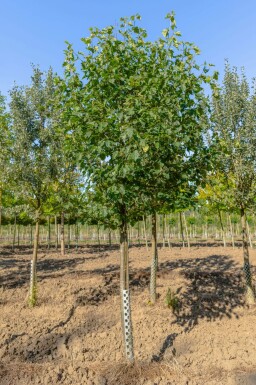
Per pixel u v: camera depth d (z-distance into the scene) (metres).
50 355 6.29
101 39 5.60
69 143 5.72
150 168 5.32
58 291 10.09
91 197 5.55
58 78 5.69
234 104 9.04
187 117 5.30
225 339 6.79
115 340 6.86
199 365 5.82
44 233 42.25
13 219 25.75
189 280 11.00
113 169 4.94
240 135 8.84
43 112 9.23
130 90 5.37
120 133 4.88
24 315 8.27
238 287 10.30
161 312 8.32
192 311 8.41
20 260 16.30
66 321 7.87
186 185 5.96
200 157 5.74
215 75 5.27
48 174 8.93
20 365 5.76
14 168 8.79
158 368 5.58
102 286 10.50
